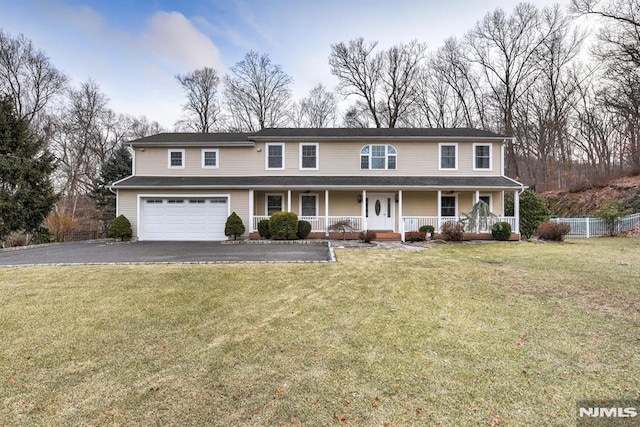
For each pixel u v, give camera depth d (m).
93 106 28.38
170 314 4.68
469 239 14.76
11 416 2.44
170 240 15.30
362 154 16.69
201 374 3.04
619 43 20.55
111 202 22.75
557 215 22.61
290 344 3.68
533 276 6.97
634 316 4.50
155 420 2.39
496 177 16.27
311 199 16.55
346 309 4.91
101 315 4.64
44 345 3.66
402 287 6.16
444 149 16.62
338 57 31.05
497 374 3.01
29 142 15.42
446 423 2.34
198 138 17.42
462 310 4.83
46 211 15.59
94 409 2.52
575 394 2.70
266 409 2.51
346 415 2.44
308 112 33.66
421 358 3.33
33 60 24.41
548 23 25.64
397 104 30.61
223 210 15.56
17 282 6.54
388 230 16.42
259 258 9.48
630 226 16.78
